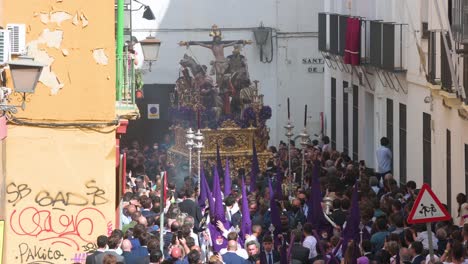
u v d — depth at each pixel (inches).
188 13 2677.2
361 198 1481.3
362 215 1334.9
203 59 2689.5
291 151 2054.6
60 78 1305.4
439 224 1266.0
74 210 1311.5
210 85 2298.2
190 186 1614.2
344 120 2495.1
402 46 1973.4
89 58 1307.8
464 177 1620.3
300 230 1256.8
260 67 2719.0
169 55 2677.2
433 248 1192.8
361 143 2325.3
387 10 2114.9
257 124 2143.2
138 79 1680.6
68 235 1310.3
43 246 1307.8
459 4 1524.4
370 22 2143.2
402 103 2021.4
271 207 1314.0
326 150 2086.6
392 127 2101.4
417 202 1096.8
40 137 1304.1
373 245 1243.2
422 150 1884.8
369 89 2242.9
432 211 1096.8
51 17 1304.1
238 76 2378.2
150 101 2664.9
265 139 2155.5
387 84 2103.8
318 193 1331.2
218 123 2138.3
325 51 2506.2
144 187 1706.4
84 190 1312.7
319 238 1232.2
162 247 1247.5
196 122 2151.8
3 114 1207.6
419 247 1135.6
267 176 1861.5
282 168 1958.7
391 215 1278.3
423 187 1095.6
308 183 1750.7
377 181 1710.1
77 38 1306.6
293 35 2711.6
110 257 1026.1
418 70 1879.9
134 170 2023.9
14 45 1190.3
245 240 1317.7
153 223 1354.6
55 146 1307.8
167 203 1503.4
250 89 2294.5
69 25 1305.4
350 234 1220.5
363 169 1859.0
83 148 1312.7
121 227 1408.7
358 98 2354.8
